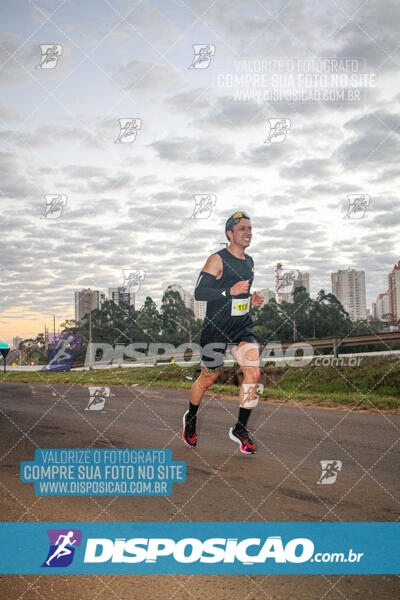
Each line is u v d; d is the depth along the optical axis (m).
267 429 5.59
